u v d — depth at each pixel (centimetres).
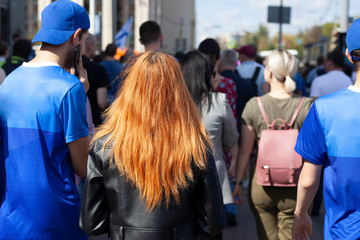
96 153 203
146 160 196
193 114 208
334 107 203
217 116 330
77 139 233
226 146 347
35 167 229
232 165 372
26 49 476
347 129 199
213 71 399
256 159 329
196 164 199
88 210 206
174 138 199
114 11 1048
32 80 233
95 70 446
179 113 202
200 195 204
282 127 318
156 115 199
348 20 1375
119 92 221
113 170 200
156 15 2653
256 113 325
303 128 215
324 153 209
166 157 196
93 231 208
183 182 197
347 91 205
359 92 202
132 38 2592
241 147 335
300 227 237
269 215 327
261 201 322
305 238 245
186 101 206
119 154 198
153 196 196
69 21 243
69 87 231
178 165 197
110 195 203
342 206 200
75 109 232
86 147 238
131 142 198
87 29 256
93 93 446
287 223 320
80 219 210
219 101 332
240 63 702
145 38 467
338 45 973
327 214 208
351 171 197
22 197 231
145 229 197
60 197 234
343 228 198
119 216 201
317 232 496
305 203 226
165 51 216
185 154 198
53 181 233
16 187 232
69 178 239
